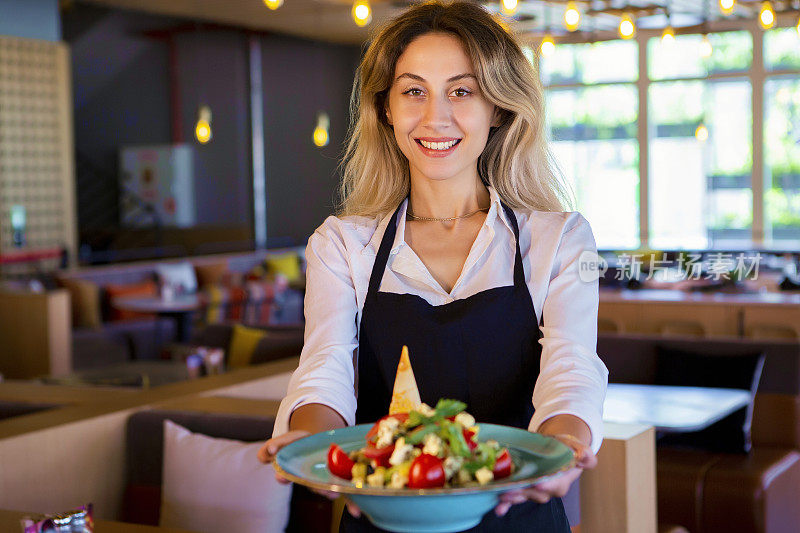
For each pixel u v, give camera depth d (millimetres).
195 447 2998
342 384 1472
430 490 1061
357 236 1585
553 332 1438
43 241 11812
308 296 1588
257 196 15508
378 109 1633
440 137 1476
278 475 1194
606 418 3771
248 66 15258
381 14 11008
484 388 1481
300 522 2930
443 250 1560
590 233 1525
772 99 12914
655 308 6730
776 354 4719
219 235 15000
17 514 2307
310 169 16172
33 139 11633
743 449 4473
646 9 9219
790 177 12938
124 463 3217
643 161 13594
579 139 13969
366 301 1541
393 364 1510
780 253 9570
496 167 1621
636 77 13570
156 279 10258
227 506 2883
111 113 13969
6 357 7656
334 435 1286
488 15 1521
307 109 16016
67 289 9172
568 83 13938
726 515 4125
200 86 14797
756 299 6574
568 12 6379
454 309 1502
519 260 1509
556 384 1368
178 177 14266
